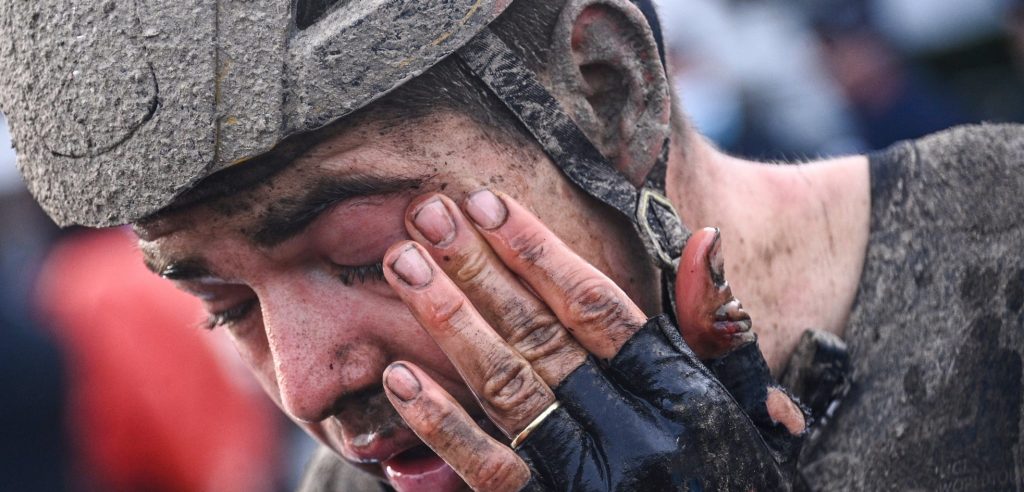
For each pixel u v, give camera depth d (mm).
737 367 3314
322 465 4859
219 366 8078
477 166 3172
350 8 3025
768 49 8820
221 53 2975
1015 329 3625
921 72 9297
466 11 3072
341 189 3088
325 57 2988
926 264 3836
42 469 7707
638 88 3381
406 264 3072
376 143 3080
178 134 2994
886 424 3742
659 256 3350
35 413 7707
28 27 3156
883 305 3871
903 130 8781
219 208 3094
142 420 7797
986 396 3625
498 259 3146
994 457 3578
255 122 2977
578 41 3330
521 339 3150
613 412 3107
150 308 7922
